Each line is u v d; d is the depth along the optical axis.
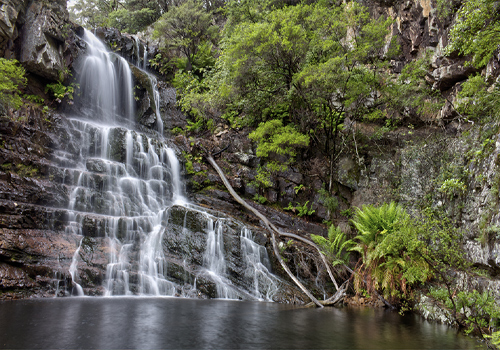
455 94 14.13
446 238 9.34
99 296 8.73
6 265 8.12
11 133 11.43
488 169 8.81
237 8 21.92
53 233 9.61
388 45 17.83
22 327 5.36
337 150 18.05
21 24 14.51
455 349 5.37
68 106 15.94
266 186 17.11
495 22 8.42
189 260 11.02
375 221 10.98
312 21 16.47
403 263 9.41
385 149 16.88
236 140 18.75
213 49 26.42
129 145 14.55
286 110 19.30
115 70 18.81
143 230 11.20
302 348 4.99
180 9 23.28
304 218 16.66
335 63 14.44
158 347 4.64
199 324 6.21
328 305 10.24
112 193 12.34
